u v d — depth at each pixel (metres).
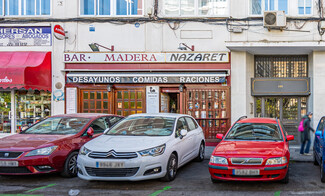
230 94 11.88
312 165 8.59
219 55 11.79
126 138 6.82
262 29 11.80
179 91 12.09
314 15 11.62
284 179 6.30
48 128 8.05
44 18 12.27
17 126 12.52
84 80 11.85
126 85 12.18
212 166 6.16
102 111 12.23
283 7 11.94
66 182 6.77
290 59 12.52
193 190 6.06
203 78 11.61
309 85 11.99
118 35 12.20
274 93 12.12
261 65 12.61
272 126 7.47
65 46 12.23
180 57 11.88
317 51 11.62
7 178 7.16
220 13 12.10
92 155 6.19
